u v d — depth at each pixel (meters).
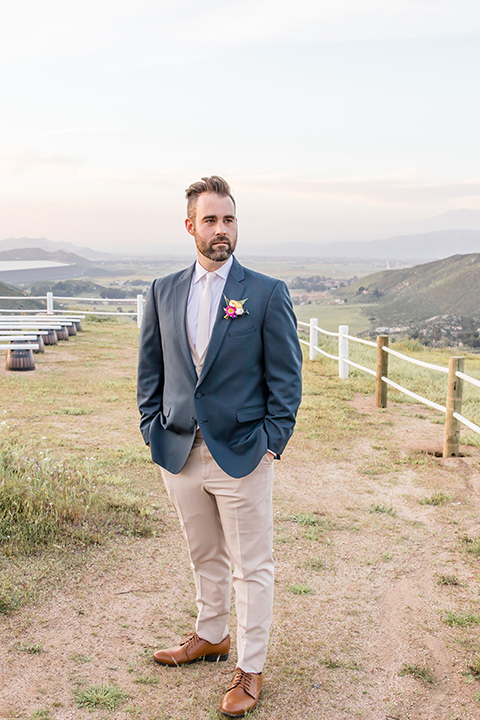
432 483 6.14
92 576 3.85
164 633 3.28
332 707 2.74
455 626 3.45
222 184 2.56
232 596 3.81
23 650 3.00
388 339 9.58
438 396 10.45
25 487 4.75
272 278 2.69
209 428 2.60
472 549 4.48
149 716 2.60
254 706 2.67
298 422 8.60
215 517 2.79
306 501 5.57
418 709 2.75
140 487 5.60
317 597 3.79
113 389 10.30
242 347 2.59
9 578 3.68
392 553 4.47
